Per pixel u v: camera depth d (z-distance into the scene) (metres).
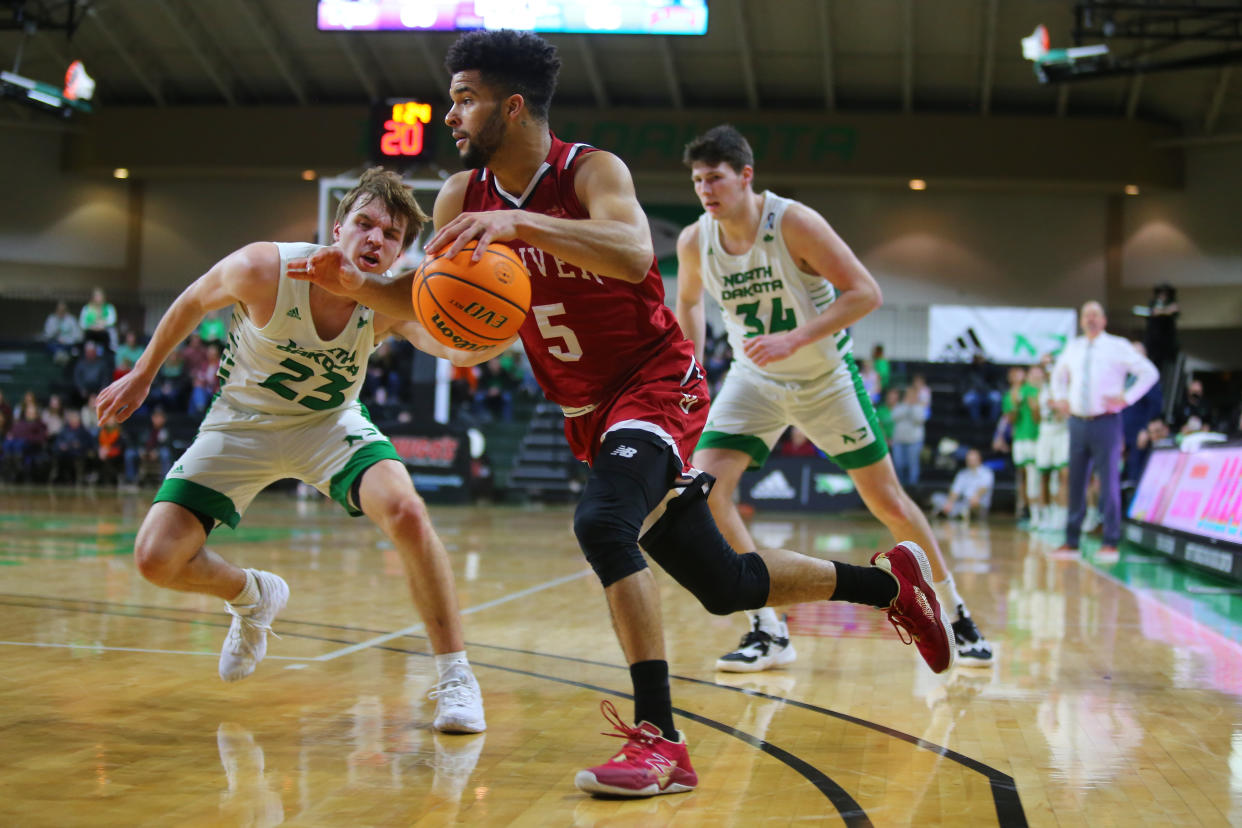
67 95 16.19
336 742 2.56
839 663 3.73
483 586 5.75
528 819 2.03
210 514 2.91
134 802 2.07
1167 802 2.19
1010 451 14.32
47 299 20.83
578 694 3.14
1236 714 2.99
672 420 2.46
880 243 20.45
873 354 15.28
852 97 19.42
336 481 2.92
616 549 2.25
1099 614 5.01
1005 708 3.04
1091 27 16.22
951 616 3.73
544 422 16.12
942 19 17.19
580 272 2.43
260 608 3.08
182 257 21.75
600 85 19.17
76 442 15.55
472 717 2.68
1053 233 20.20
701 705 3.05
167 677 3.23
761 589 2.56
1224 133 18.94
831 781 2.32
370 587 5.46
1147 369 7.73
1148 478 8.85
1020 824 2.04
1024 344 17.98
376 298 2.47
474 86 2.36
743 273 3.73
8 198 21.03
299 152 20.33
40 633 3.89
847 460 3.80
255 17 18.25
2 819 1.96
